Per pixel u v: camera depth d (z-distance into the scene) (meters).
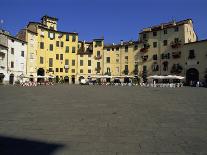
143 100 16.52
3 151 5.12
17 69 61.19
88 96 20.33
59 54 73.81
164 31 63.75
